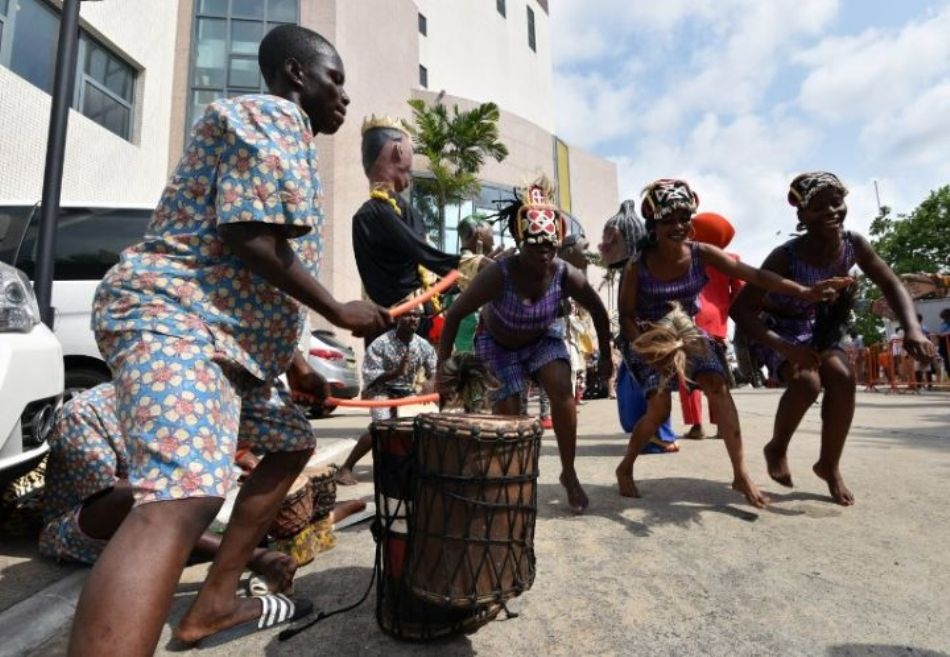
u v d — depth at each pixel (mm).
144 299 1658
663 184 3430
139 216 5719
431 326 5523
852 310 3352
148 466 1479
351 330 1887
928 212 28953
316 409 2588
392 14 22188
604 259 5492
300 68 1981
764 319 3697
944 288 4383
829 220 3289
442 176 19625
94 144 11578
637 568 2494
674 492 3684
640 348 3271
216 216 1701
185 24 17766
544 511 3348
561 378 3387
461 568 1781
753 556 2592
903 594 2191
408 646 1947
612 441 5910
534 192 3354
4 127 9328
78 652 1282
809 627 1967
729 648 1851
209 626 2008
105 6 12133
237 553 2055
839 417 3277
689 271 3533
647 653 1841
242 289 1750
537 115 35531
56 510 2930
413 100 20047
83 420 2871
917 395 12023
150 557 1376
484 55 32344
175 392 1542
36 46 10367
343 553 2887
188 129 17438
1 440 2770
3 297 2945
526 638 1961
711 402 3387
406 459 1959
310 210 1691
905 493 3484
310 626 2094
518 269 3338
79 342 5164
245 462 3797
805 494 3535
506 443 1802
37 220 5434
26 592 2543
